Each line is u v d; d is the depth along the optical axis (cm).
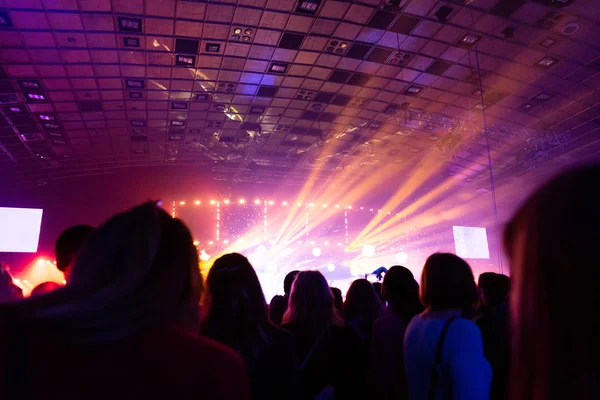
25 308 97
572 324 70
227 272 259
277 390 238
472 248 2603
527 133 2064
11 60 1438
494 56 1530
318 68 1609
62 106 1739
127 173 2455
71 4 1217
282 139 2206
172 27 1345
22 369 96
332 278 2672
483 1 1262
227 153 2330
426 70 1628
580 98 1769
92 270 109
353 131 2119
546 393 72
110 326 99
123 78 1603
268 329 255
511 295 85
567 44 1448
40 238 2309
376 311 421
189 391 107
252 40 1430
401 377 330
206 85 1691
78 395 99
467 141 2192
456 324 224
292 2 1264
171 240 121
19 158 2095
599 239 69
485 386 206
